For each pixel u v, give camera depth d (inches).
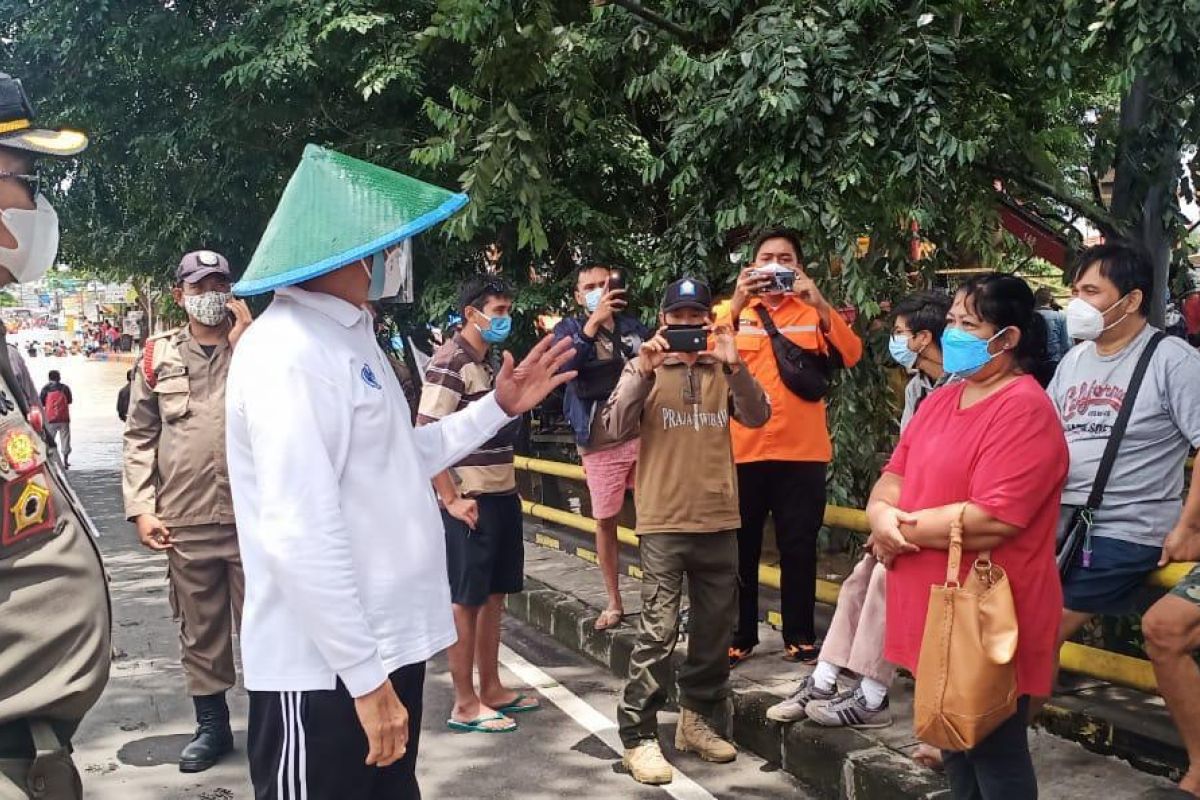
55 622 80.0
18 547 79.0
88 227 471.2
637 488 157.8
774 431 178.9
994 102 239.0
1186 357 131.2
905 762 139.6
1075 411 137.9
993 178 251.3
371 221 88.7
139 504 162.2
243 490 88.1
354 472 87.5
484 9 183.3
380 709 82.7
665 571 154.4
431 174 375.6
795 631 186.5
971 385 109.1
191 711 190.7
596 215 350.3
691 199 233.0
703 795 150.8
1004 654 95.3
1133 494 133.2
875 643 149.1
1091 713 141.6
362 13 362.3
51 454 86.0
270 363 84.8
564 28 247.0
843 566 227.6
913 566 106.7
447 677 209.6
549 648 228.7
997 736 102.3
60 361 2358.5
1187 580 119.7
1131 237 234.1
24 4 408.8
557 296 367.2
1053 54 195.6
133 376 167.9
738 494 173.8
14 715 77.1
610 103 291.0
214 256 165.2
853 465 215.2
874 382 214.7
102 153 430.3
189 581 162.6
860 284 194.2
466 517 168.1
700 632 159.9
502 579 182.2
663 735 175.2
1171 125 228.4
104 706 193.5
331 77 379.9
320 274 86.0
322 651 82.0
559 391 276.7
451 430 106.0
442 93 390.9
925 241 223.9
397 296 101.7
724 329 155.8
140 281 653.9
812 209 193.5
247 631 87.8
